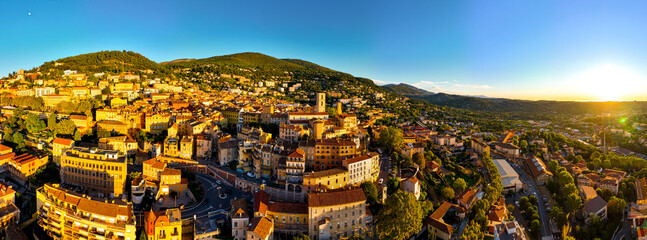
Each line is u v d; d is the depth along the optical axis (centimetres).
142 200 19150
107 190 19400
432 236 18738
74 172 19900
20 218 17638
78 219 15650
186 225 17300
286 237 17588
